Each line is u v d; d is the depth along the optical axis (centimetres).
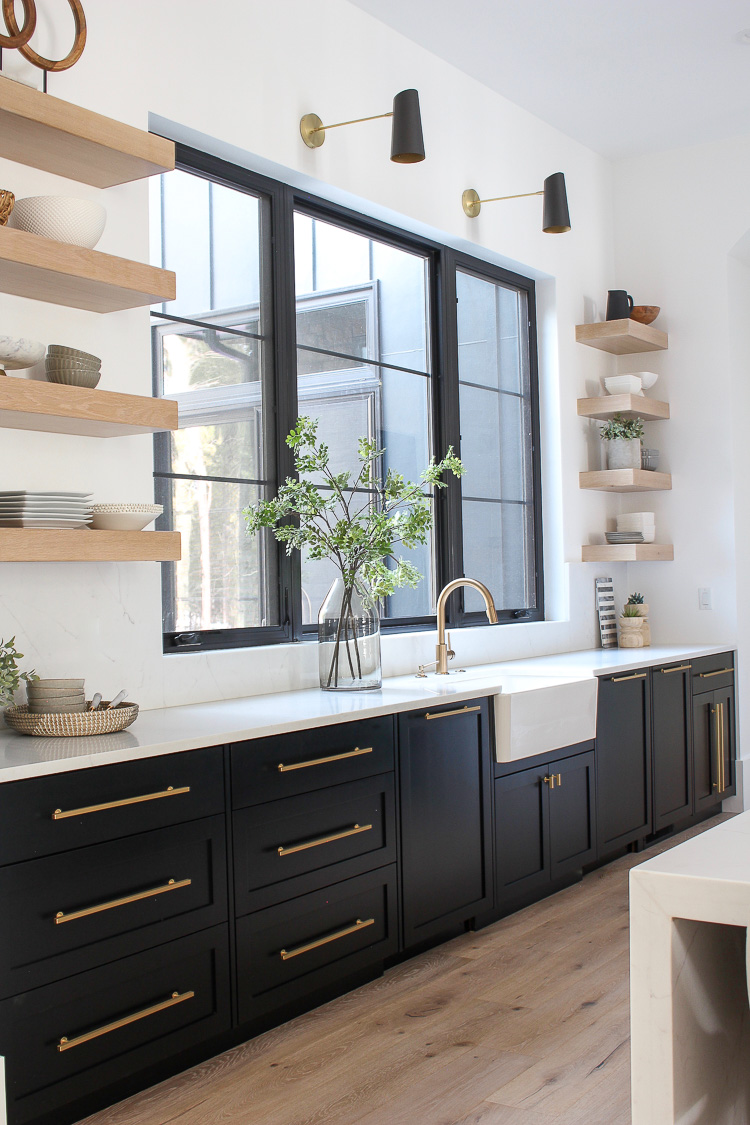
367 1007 282
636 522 527
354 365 402
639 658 457
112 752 221
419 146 334
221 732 248
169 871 235
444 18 391
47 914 209
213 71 320
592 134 515
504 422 489
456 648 430
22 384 233
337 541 326
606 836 413
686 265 538
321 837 277
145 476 294
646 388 535
